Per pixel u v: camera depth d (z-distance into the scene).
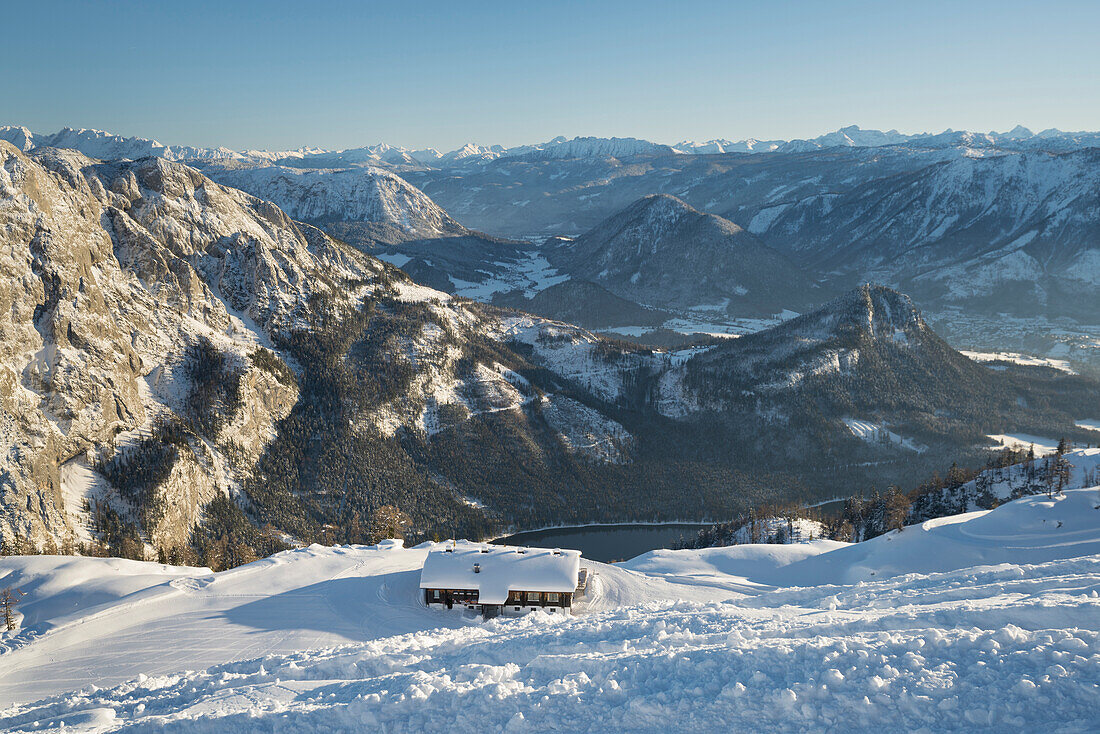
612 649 44.34
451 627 79.62
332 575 94.81
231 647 71.31
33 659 69.00
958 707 30.91
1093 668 31.50
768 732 31.58
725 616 50.91
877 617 41.69
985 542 106.56
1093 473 148.50
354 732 35.62
